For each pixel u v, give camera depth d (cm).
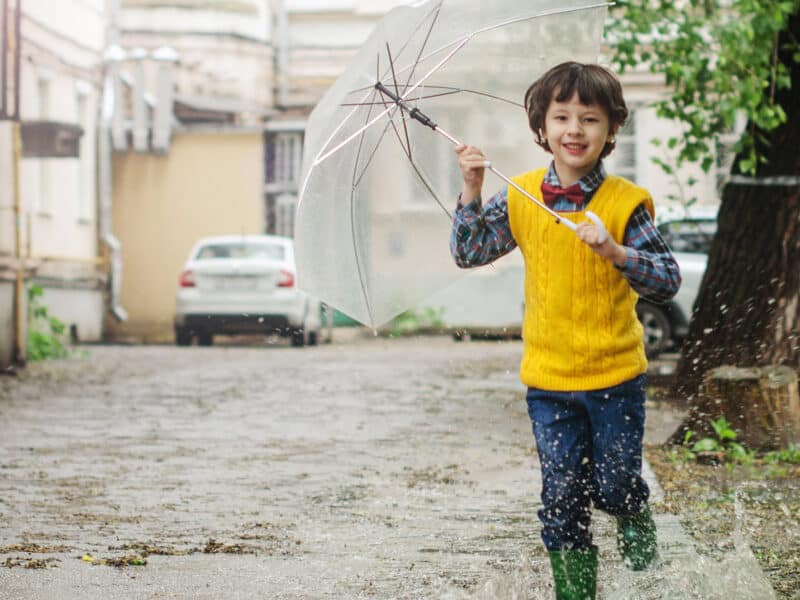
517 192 471
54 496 766
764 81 1105
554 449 464
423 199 516
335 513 707
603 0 525
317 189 504
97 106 2958
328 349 2298
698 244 1859
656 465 859
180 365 1862
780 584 516
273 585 535
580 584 463
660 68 1239
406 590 521
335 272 512
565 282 458
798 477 802
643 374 464
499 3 514
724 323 1097
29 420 1173
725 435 899
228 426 1132
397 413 1233
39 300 2472
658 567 480
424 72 506
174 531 658
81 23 2811
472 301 2777
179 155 3055
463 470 865
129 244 3048
